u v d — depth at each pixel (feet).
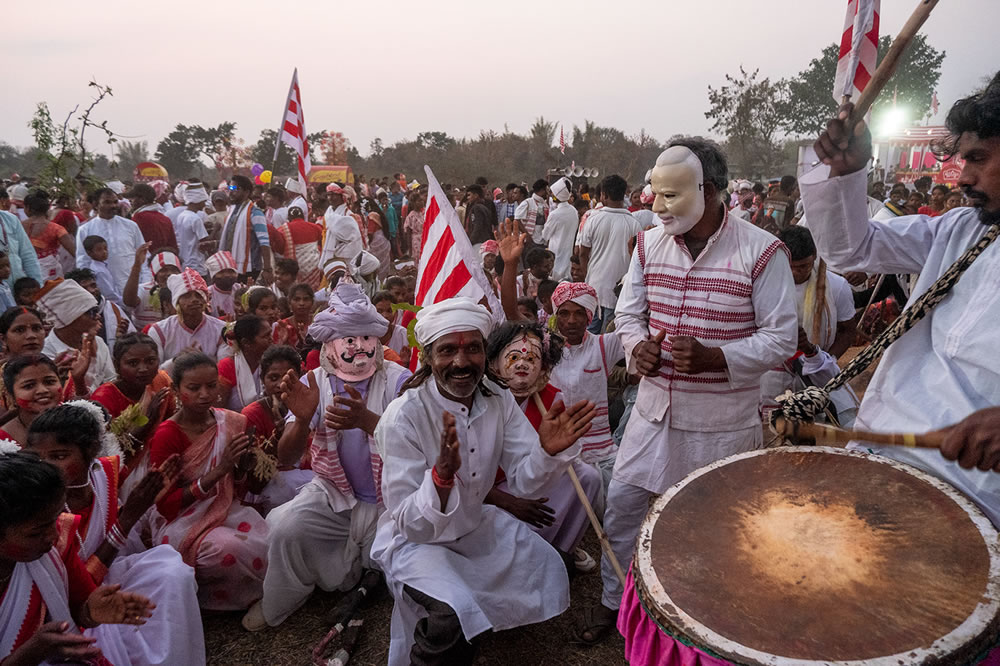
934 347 7.14
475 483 9.91
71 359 14.66
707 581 6.38
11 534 7.75
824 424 7.78
